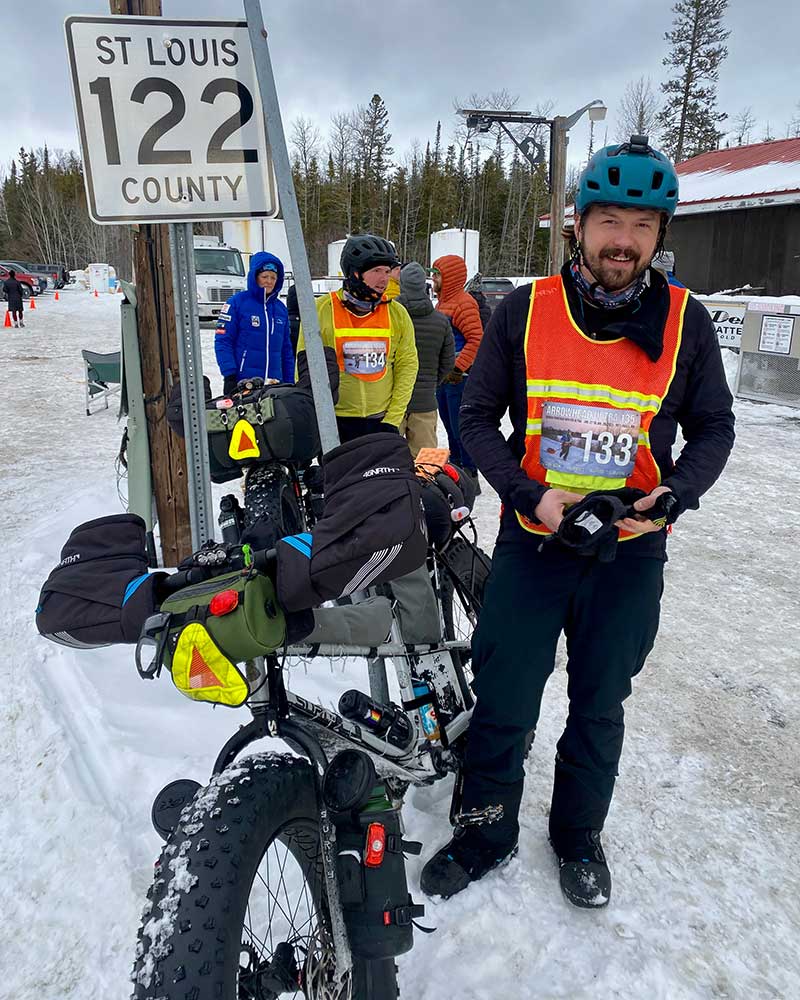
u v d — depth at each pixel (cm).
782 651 369
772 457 725
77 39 270
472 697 242
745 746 293
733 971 195
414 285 514
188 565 146
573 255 191
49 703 309
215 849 127
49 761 274
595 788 215
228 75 283
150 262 407
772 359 970
